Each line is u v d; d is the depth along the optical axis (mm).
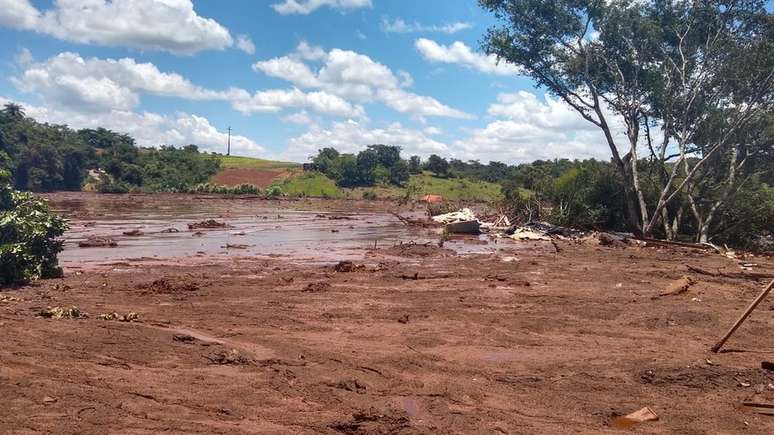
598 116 32500
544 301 13984
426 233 33156
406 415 6820
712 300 14234
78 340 8922
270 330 10664
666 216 31812
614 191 34000
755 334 11164
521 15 32000
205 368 8188
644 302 13953
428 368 8789
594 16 31344
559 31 32062
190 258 20844
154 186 87375
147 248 23984
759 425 6957
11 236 14625
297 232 32844
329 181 94562
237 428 6105
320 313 12172
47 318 10312
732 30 28391
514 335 10898
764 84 27281
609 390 8070
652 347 10211
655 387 8234
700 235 30984
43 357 7973
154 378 7582
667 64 31391
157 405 6633
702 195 32188
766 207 29969
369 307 12898
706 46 28859
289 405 6938
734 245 31766
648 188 33469
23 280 14430
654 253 25203
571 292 15250
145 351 8703
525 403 7504
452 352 9727
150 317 11195
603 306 13430
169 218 41938
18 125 84375
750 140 30453
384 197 85125
